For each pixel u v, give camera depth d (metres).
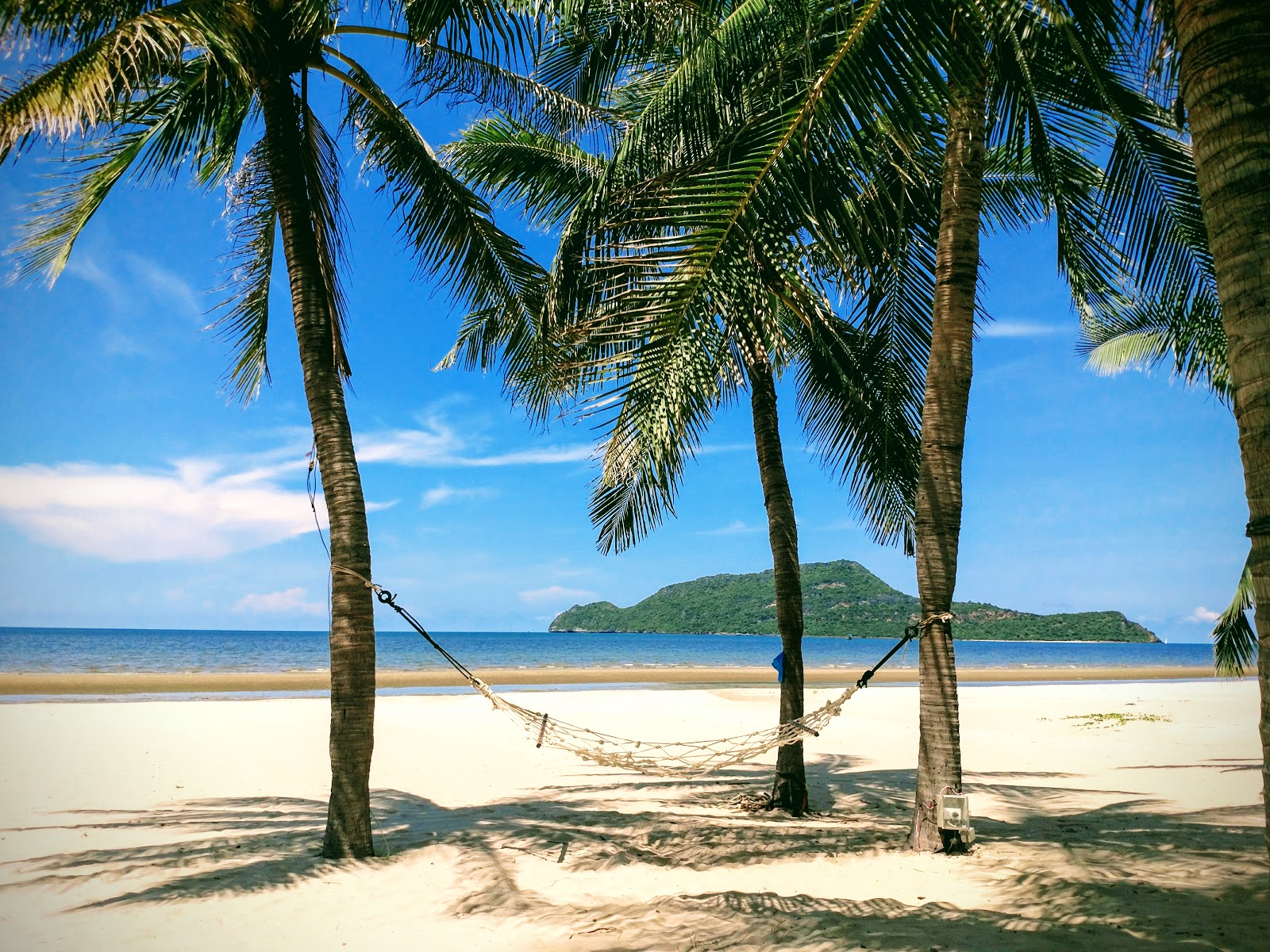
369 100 6.46
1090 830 6.47
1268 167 2.38
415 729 13.36
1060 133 6.62
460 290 7.18
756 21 4.03
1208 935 3.81
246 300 7.21
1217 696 23.91
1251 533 2.38
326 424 6.04
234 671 31.89
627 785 9.30
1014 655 91.56
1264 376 2.33
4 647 55.06
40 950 4.19
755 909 4.59
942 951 3.74
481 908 4.80
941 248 5.97
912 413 7.63
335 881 5.31
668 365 3.46
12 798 8.08
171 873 5.49
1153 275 6.11
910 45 3.48
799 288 3.88
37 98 3.84
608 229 4.01
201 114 6.46
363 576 6.01
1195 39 2.56
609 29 6.32
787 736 6.02
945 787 5.72
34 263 6.38
